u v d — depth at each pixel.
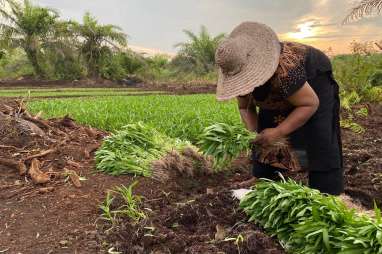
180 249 3.84
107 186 5.18
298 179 5.79
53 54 40.12
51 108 12.66
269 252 3.68
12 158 5.85
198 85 34.97
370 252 3.26
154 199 4.93
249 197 4.24
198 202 4.62
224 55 3.93
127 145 6.02
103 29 41.34
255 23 4.05
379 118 11.30
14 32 38.41
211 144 4.80
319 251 3.52
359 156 7.18
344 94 14.22
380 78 16.17
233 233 4.02
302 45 4.26
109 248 3.86
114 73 41.16
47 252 3.83
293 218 3.80
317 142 4.36
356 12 13.88
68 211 4.60
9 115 6.68
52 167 5.68
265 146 4.48
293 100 4.05
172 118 9.53
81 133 7.11
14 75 42.22
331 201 3.73
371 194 5.59
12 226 4.32
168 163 5.57
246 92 3.91
